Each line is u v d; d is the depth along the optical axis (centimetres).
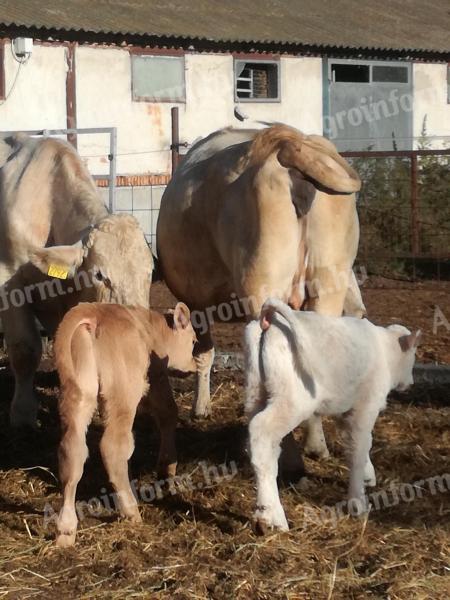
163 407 564
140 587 483
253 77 1695
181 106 1572
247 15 1767
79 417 519
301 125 1727
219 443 630
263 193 559
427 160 1220
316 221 570
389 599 471
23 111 1404
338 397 528
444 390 707
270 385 517
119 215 585
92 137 1473
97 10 1543
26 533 529
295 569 493
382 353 539
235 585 480
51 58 1428
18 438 645
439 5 2228
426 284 1102
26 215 650
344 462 598
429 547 509
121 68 1497
